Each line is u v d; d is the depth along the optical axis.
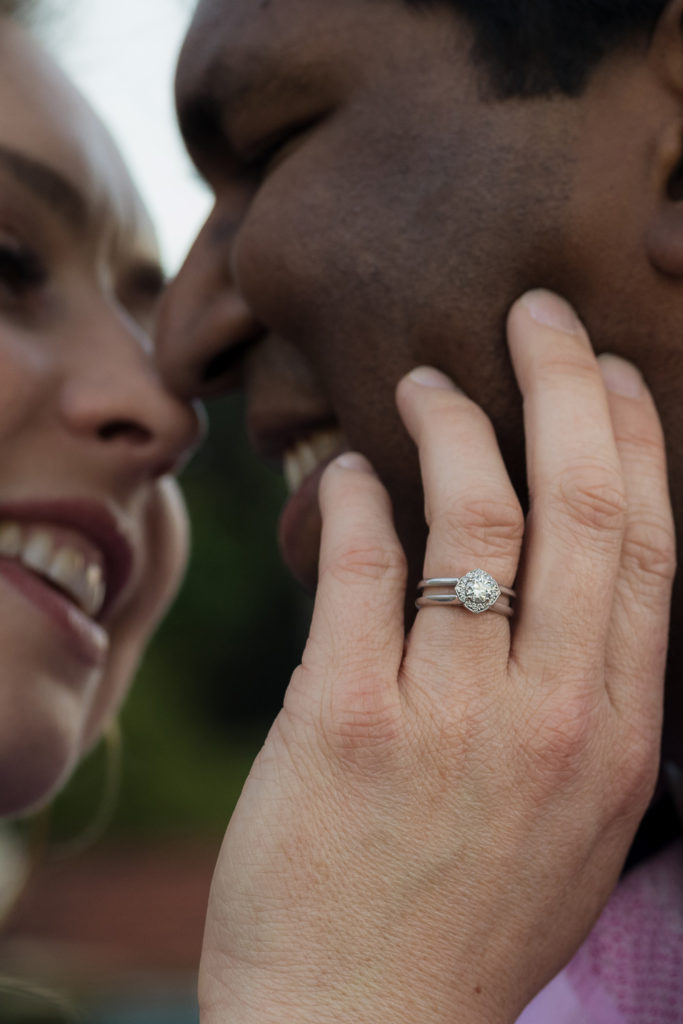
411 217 1.23
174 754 13.23
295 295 1.31
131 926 8.37
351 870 1.07
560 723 1.09
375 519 1.21
